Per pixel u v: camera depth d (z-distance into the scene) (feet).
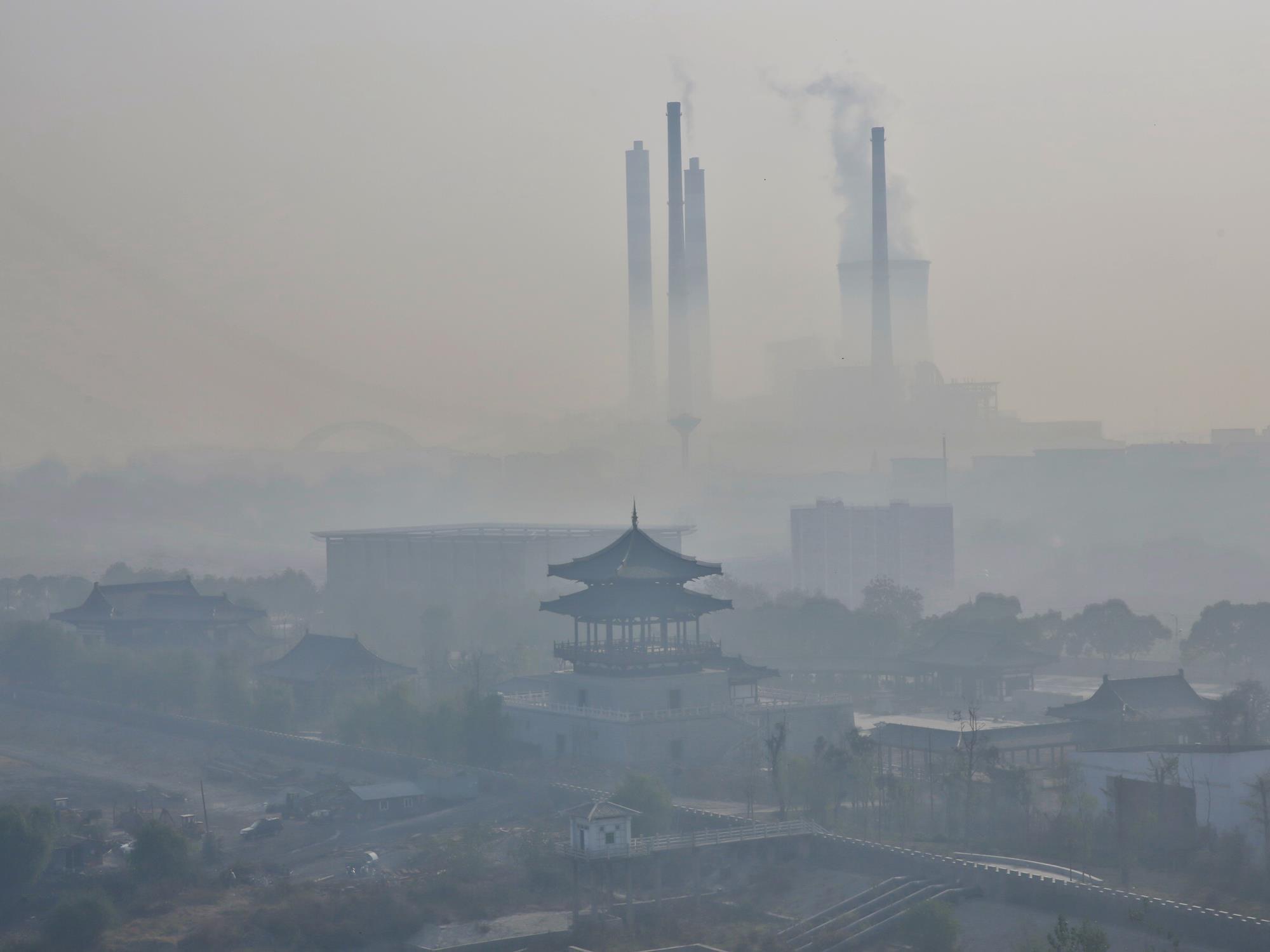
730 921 616.39
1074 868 633.61
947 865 617.21
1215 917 537.65
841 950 573.33
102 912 622.13
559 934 601.62
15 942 611.06
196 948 603.67
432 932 615.16
